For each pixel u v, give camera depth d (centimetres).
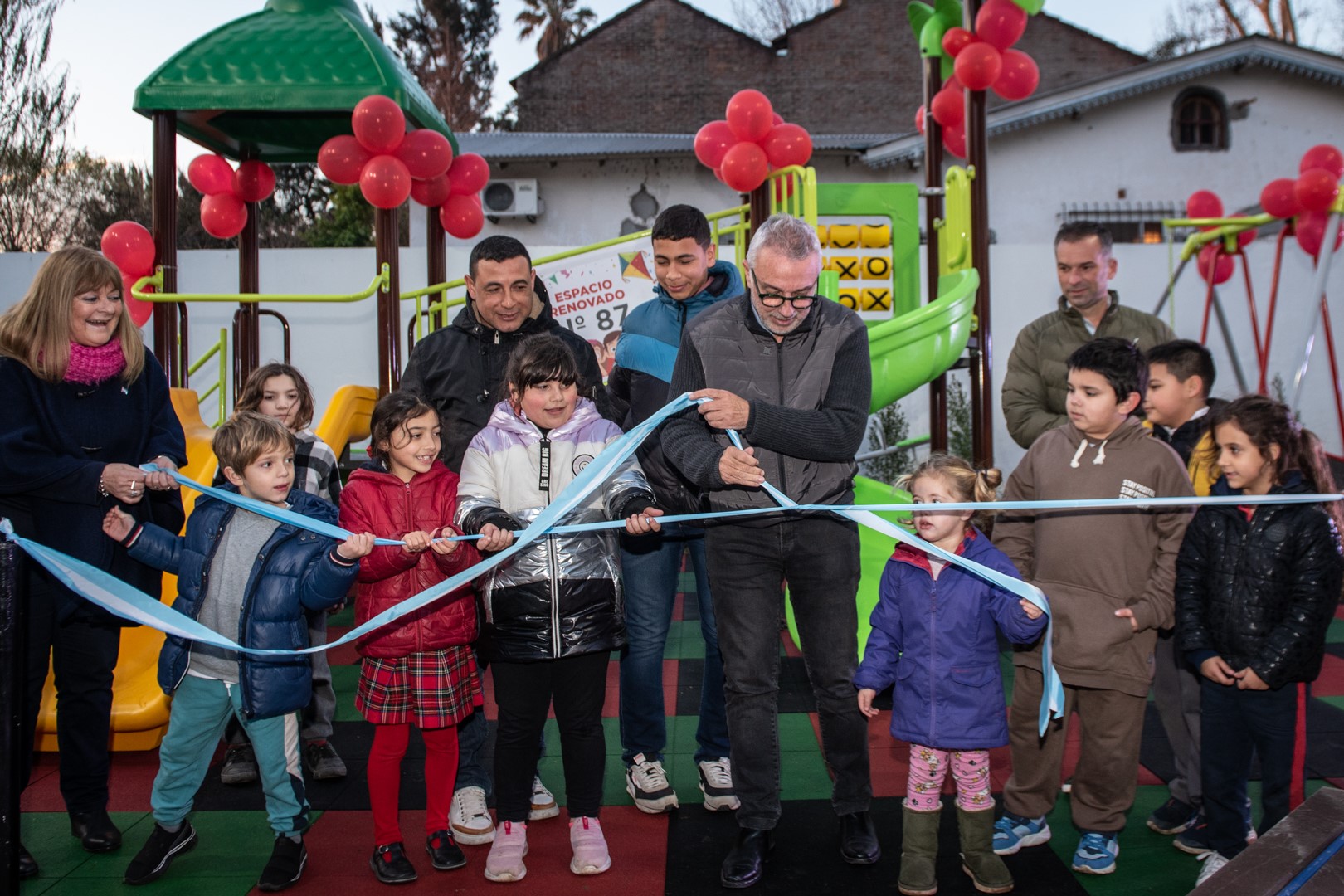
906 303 602
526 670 267
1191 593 259
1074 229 389
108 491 264
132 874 271
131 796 331
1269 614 247
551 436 276
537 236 1652
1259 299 1006
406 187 555
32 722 273
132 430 289
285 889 266
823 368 264
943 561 259
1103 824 266
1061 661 265
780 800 302
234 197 646
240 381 654
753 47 2508
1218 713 256
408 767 357
